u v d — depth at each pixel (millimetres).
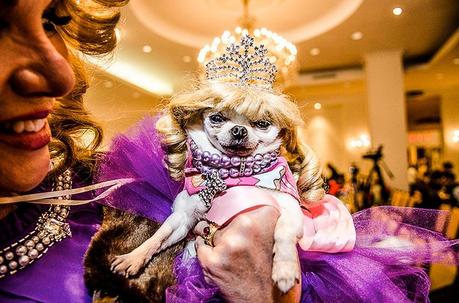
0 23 472
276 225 680
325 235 745
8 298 627
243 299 652
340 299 736
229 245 656
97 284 653
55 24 607
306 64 7250
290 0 4754
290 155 823
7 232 660
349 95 9289
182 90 789
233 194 706
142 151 816
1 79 473
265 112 722
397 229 849
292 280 618
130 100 6988
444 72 7684
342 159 9367
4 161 527
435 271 3020
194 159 759
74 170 819
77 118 813
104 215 776
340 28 5445
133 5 4547
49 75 499
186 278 691
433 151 10305
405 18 5211
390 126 6586
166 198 794
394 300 729
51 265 674
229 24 5352
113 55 868
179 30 5500
